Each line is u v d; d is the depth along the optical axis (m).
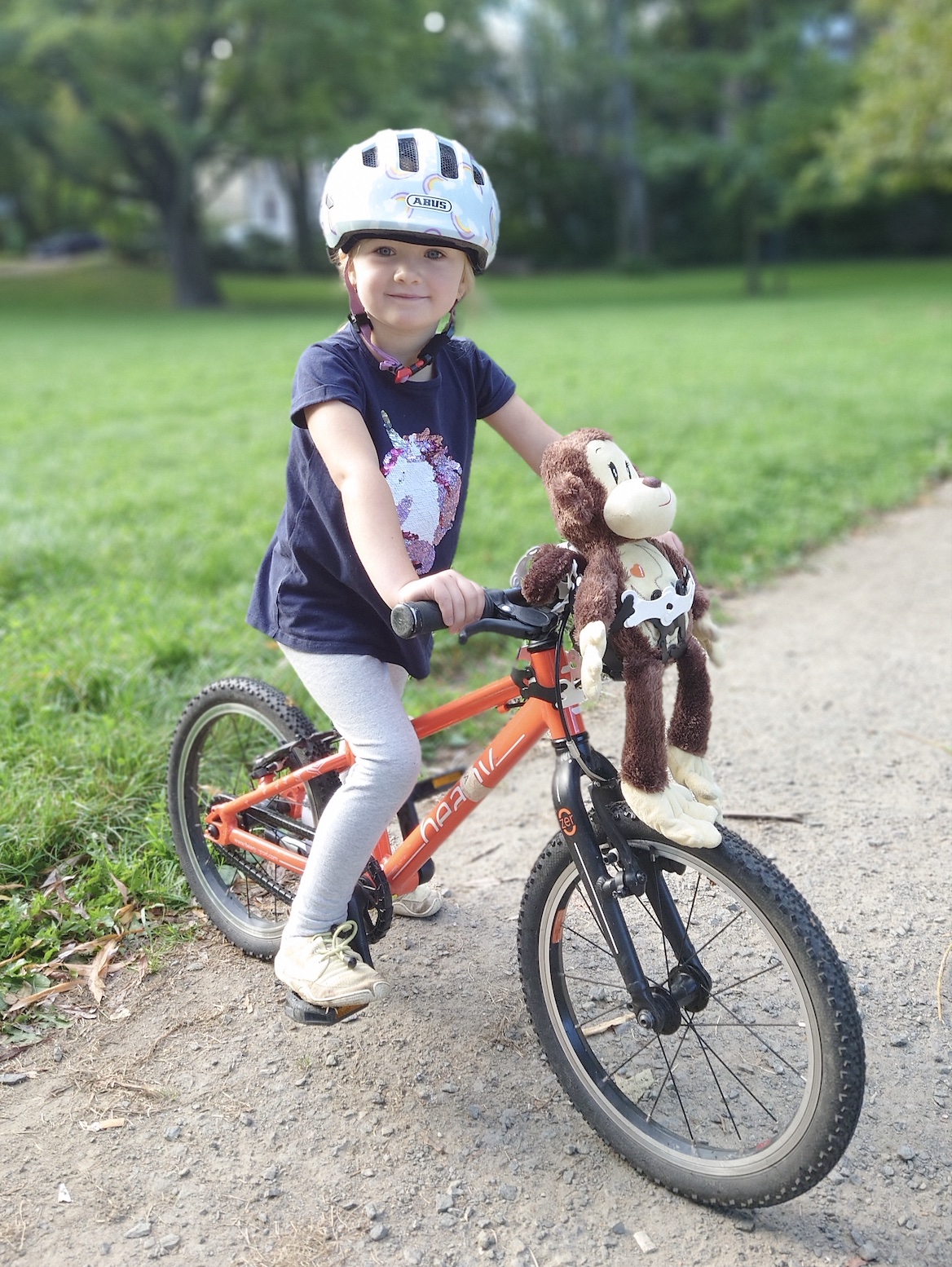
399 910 2.94
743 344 16.12
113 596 4.92
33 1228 2.01
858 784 3.59
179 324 24.80
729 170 32.53
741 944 2.39
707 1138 2.16
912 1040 2.47
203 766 3.10
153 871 3.01
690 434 8.67
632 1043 2.38
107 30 27.30
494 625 1.89
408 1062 2.42
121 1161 2.16
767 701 4.24
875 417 9.00
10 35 27.23
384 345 2.14
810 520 6.40
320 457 2.14
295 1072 2.40
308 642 2.21
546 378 12.54
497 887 3.09
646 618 1.84
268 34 28.66
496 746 2.21
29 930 2.80
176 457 8.31
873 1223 2.02
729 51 38.25
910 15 19.52
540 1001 2.23
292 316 27.67
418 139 1.99
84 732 3.62
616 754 3.71
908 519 6.76
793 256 46.03
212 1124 2.25
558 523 1.91
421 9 31.86
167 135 28.59
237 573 5.32
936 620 5.06
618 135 40.91
